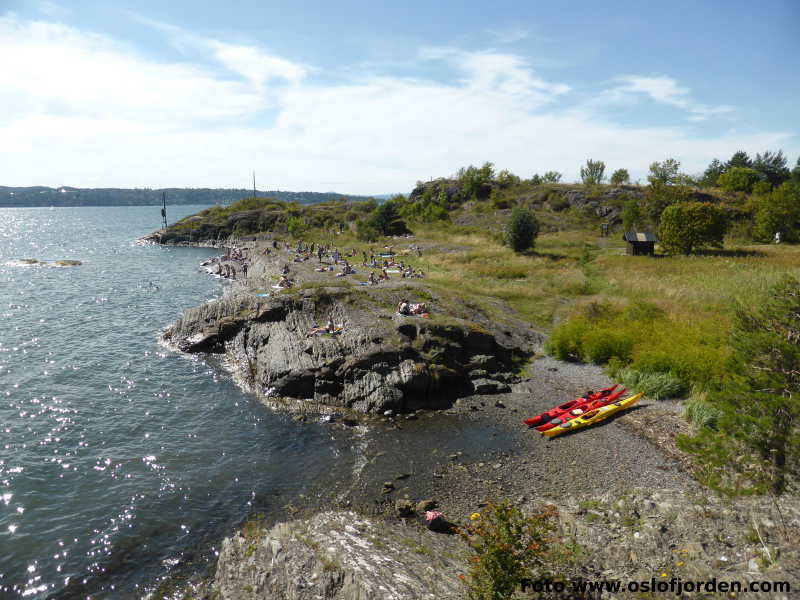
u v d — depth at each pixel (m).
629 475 18.27
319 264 61.38
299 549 13.52
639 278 47.53
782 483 12.52
